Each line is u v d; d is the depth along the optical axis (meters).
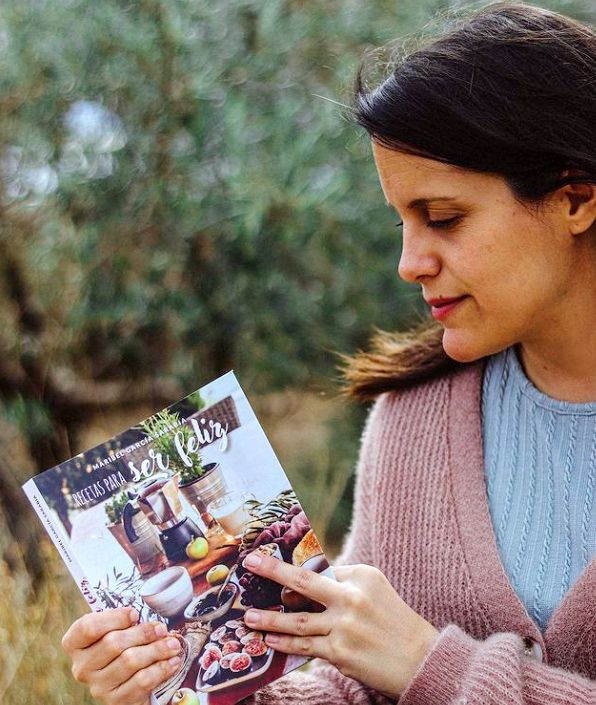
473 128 0.96
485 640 1.08
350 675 1.05
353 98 1.08
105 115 2.63
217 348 2.89
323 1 2.68
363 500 1.28
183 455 1.05
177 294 2.75
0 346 2.57
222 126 2.66
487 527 1.13
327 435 3.24
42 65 2.57
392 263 2.87
